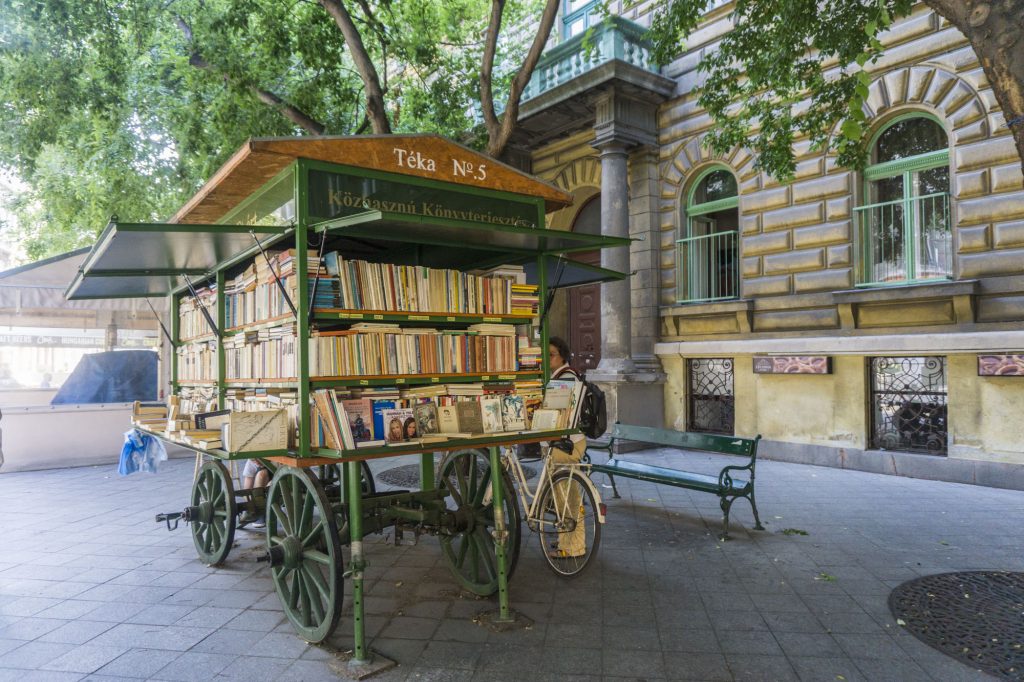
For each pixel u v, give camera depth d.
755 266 10.45
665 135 11.71
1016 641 3.75
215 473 5.28
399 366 4.21
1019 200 7.79
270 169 4.30
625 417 10.83
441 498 5.02
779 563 5.18
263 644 3.84
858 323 9.20
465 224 3.93
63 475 9.48
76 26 8.50
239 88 9.03
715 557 5.35
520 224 5.17
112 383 10.92
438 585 4.81
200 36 8.98
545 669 3.48
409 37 10.66
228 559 5.50
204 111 10.12
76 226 16.39
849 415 9.23
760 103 7.63
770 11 6.62
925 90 8.59
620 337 11.15
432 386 4.40
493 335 4.71
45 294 10.20
